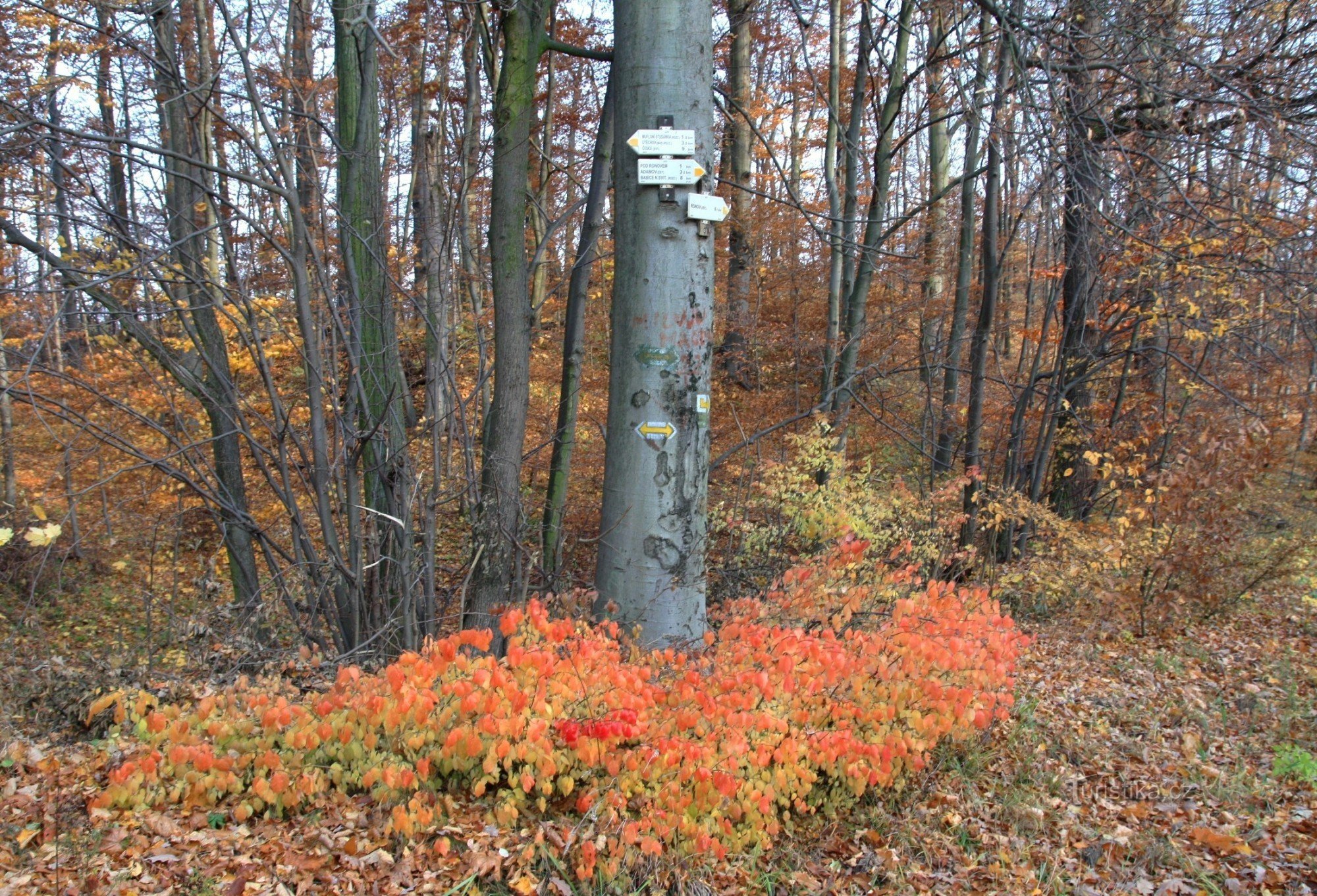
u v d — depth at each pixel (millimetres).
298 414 7359
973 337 9688
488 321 10953
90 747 4016
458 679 3512
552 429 10641
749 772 3676
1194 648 7066
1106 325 8930
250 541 6734
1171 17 6465
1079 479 9742
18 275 5016
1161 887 3465
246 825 3508
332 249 6262
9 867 3066
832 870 3725
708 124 4457
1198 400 8953
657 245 4414
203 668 4660
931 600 4664
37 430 8031
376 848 3410
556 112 11906
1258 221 6910
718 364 12562
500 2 6004
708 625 5090
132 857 3184
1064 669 6570
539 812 3736
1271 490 8750
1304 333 7270
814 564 5637
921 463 10523
